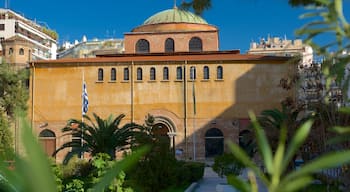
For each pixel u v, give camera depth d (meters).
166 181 18.27
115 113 53.75
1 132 34.53
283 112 20.06
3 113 41.47
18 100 47.28
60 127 53.50
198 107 53.50
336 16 1.88
